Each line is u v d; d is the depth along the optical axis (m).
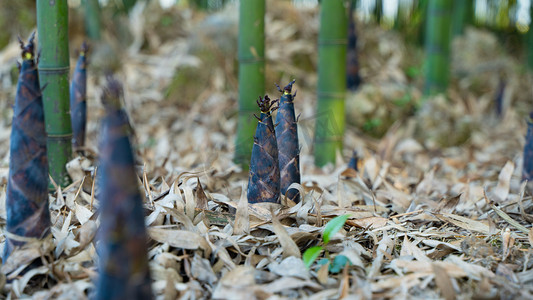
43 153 1.57
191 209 1.83
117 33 4.70
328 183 2.37
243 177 2.47
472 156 3.23
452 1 4.41
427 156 3.32
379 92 4.17
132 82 4.31
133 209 1.29
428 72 4.52
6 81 4.10
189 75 4.41
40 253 1.59
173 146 3.34
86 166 2.23
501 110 4.50
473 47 5.34
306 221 1.86
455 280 1.58
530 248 1.79
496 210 1.92
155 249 1.66
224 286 1.53
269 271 1.66
